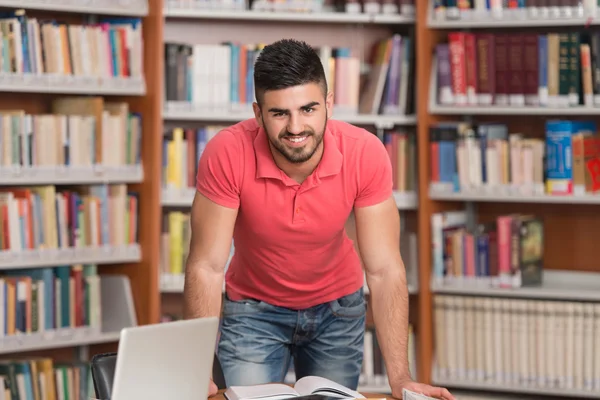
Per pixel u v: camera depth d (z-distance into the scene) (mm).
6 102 4719
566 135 4641
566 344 4719
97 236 4637
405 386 2424
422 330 4836
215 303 2709
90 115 4613
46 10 4836
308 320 2992
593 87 4656
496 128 4828
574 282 5055
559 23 4684
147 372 1885
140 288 4793
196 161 4805
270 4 4836
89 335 4609
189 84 4793
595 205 5043
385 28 5215
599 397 4688
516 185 4719
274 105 2305
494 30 5152
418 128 4809
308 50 2334
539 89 4707
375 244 2729
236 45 4922
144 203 4766
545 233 5148
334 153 2637
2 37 4309
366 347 4902
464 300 4832
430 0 4871
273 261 2836
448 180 4809
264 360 2979
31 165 4398
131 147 4738
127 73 4703
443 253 4855
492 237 4789
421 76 4805
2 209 4320
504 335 4789
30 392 4398
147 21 4750
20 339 4367
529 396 5000
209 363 2051
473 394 5031
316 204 2676
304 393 2266
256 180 2639
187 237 4812
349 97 4895
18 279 4391
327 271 2924
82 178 4551
